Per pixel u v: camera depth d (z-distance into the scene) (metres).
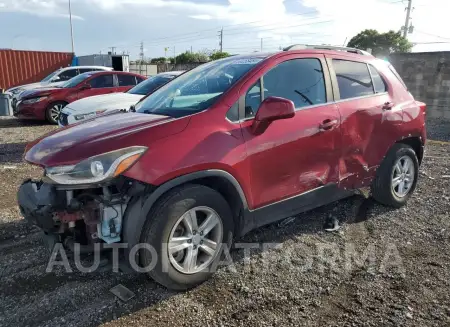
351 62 4.23
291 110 3.04
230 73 3.56
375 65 4.50
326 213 4.52
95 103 7.91
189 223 2.96
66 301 2.92
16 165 6.89
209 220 3.06
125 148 2.71
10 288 3.09
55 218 2.72
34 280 3.20
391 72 4.67
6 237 3.97
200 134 2.98
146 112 3.63
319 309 2.80
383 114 4.26
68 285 3.13
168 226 2.82
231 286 3.10
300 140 3.50
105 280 3.20
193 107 3.29
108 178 2.63
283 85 3.59
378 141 4.24
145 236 2.79
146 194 2.81
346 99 4.00
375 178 4.42
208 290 3.05
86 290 3.06
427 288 3.03
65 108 8.27
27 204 2.91
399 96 4.57
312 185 3.71
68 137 3.04
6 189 5.50
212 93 3.37
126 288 3.08
